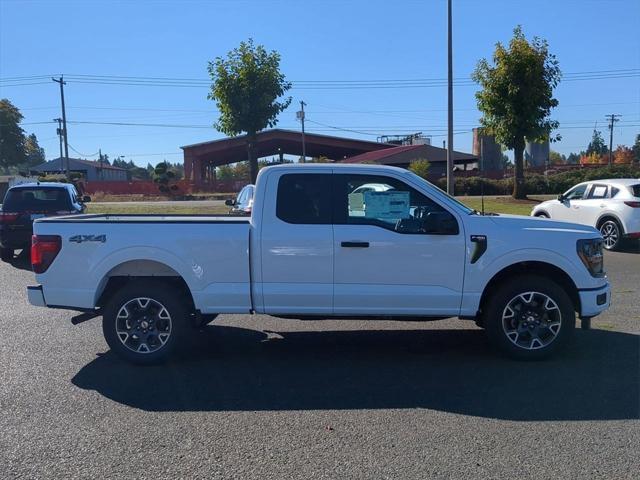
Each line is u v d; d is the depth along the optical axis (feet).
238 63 68.03
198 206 108.27
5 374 18.88
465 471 12.34
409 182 19.53
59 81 168.35
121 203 136.36
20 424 14.98
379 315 19.52
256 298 19.43
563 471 12.30
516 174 88.79
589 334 23.06
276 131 195.42
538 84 80.18
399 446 13.56
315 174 19.53
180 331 19.69
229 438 14.07
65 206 43.68
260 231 19.27
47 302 19.84
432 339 22.88
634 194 46.03
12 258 45.42
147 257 19.38
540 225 19.67
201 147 198.59
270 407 16.01
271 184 19.49
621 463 12.62
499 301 19.40
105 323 19.60
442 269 19.16
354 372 18.94
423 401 16.33
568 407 15.74
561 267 19.19
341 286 19.29
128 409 15.93
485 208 77.61
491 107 82.84
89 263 19.53
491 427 14.53
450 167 73.00
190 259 19.36
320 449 13.46
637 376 18.20
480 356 20.49
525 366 19.26
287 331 24.29
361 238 19.08
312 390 17.31
